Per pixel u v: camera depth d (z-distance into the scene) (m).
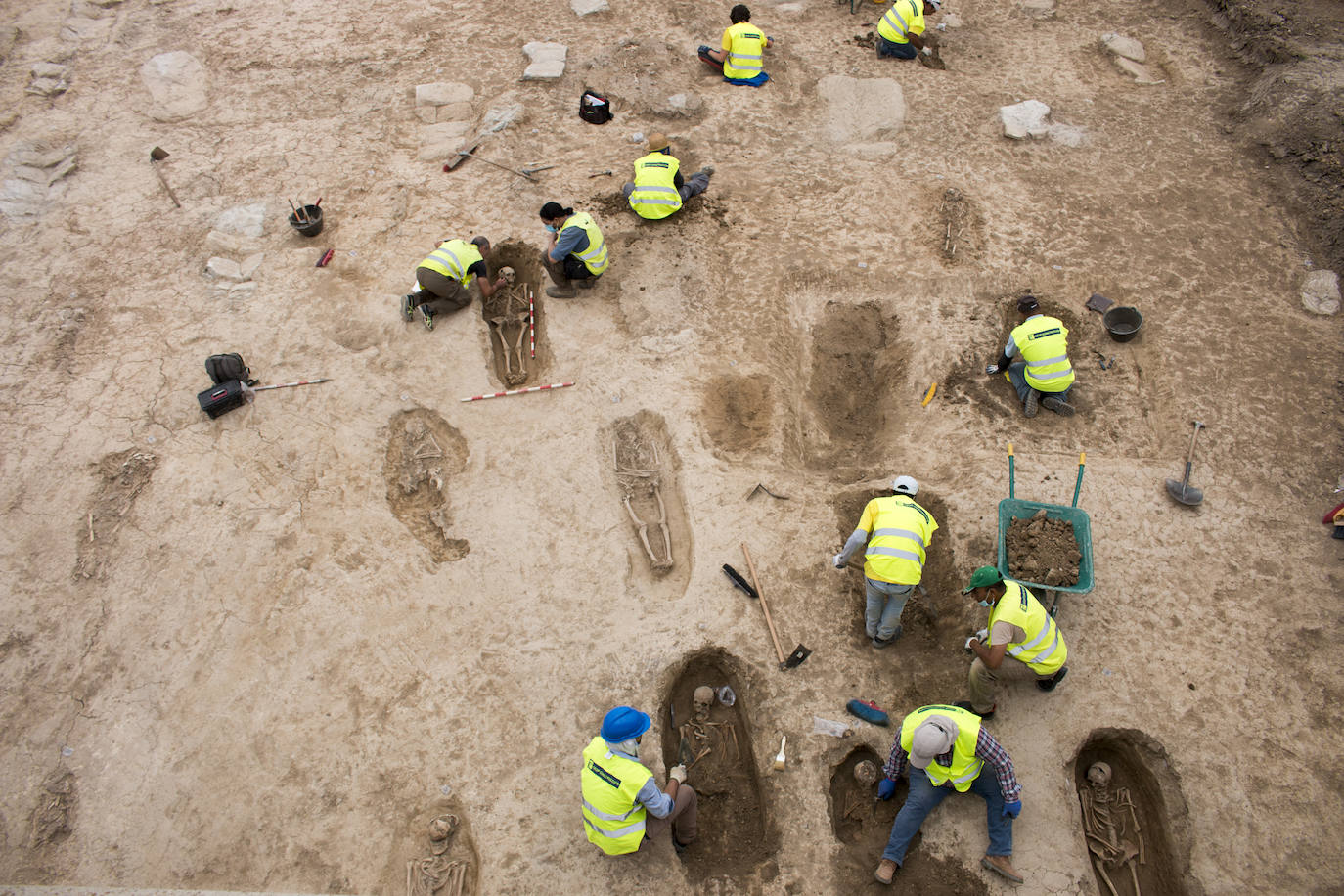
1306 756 5.86
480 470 7.40
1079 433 7.52
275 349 8.16
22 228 9.23
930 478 7.30
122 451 7.54
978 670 5.82
